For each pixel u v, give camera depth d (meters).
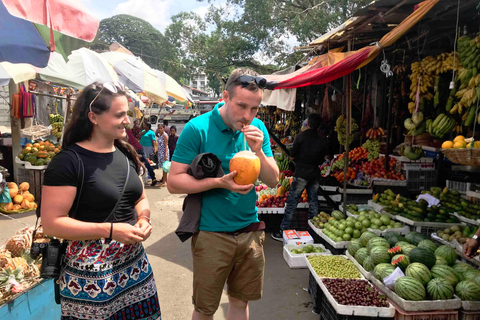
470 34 4.23
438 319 2.69
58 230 1.72
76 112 1.84
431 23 4.60
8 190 6.71
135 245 2.01
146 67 9.91
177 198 9.19
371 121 7.80
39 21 2.86
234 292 2.33
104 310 1.84
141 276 2.02
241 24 21.44
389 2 3.81
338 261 3.72
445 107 4.64
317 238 5.27
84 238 1.77
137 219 2.12
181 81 32.56
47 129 8.34
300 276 4.37
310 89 10.25
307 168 5.39
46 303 2.77
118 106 1.83
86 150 1.85
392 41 3.67
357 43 5.49
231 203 2.14
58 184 1.73
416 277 2.86
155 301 2.09
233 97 1.95
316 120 5.36
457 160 2.94
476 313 2.69
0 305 2.37
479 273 2.89
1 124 14.41
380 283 3.08
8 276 2.59
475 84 3.63
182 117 26.72
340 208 5.48
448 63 4.29
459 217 4.25
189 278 4.34
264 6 19.66
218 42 23.22
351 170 6.87
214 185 1.99
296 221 6.02
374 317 2.78
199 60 25.30
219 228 2.13
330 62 4.82
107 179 1.86
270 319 3.41
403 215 4.56
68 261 1.86
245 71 1.98
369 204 5.55
